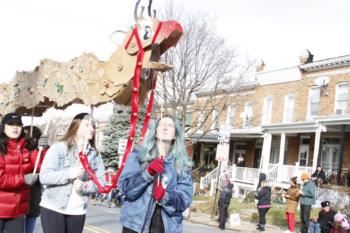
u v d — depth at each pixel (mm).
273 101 31062
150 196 3693
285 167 25688
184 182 3830
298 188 14969
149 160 3758
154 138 3852
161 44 4062
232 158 35344
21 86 5629
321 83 27500
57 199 4438
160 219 3734
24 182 4980
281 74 30578
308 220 14695
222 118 34094
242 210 21156
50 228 4434
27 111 6793
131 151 3875
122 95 4227
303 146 28609
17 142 5086
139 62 3904
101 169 4766
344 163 25500
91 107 4617
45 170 4430
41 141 5340
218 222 17938
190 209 21141
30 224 6020
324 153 26891
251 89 32406
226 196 16406
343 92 26156
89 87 4395
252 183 27641
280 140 30156
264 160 29125
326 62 26953
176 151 3877
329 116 24281
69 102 4738
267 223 18297
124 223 3754
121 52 4168
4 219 4977
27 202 5191
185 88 23531
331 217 13047
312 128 25766
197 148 39219
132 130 3908
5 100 6117
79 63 4555
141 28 3959
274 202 23578
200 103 28344
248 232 15883
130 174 3715
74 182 4496
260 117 31688
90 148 4691
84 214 4594
